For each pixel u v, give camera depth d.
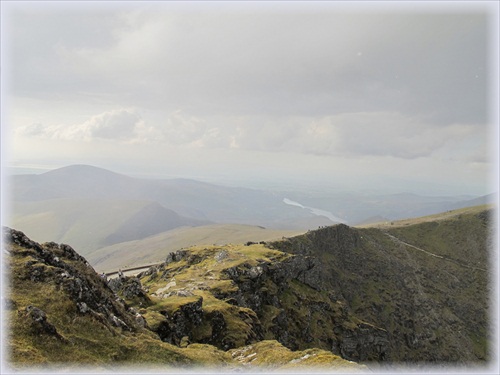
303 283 193.75
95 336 46.75
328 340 164.38
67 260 62.09
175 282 141.62
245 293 145.62
